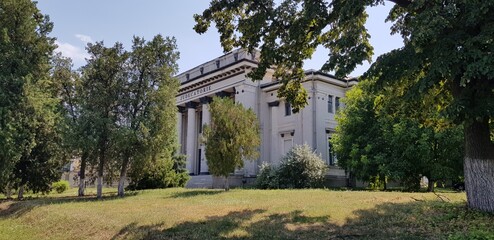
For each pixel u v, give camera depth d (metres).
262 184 29.66
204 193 21.84
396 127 22.31
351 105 27.86
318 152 33.56
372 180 26.31
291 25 12.34
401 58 9.23
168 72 24.08
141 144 22.83
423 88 8.16
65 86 27.56
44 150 26.58
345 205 12.90
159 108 23.47
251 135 24.02
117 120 23.27
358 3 8.97
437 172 21.62
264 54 12.91
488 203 9.59
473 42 7.67
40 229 14.48
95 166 26.31
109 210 15.30
